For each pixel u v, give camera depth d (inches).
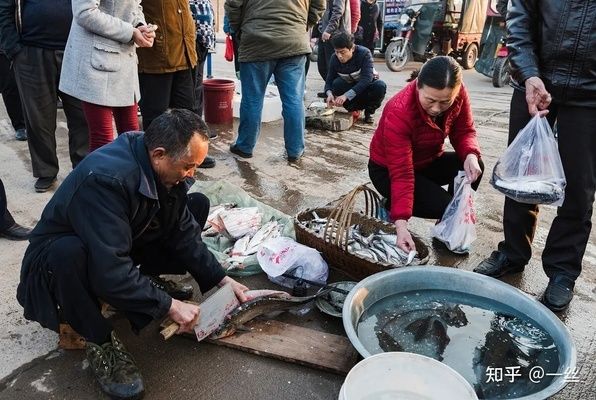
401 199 106.9
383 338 87.3
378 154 123.1
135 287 76.4
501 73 353.1
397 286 95.9
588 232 106.2
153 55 144.8
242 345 90.0
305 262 108.5
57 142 190.7
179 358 88.6
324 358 87.6
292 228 128.6
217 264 93.0
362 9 361.7
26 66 136.9
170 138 73.3
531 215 111.8
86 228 73.5
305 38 175.2
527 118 103.3
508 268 117.5
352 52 231.6
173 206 84.7
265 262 109.7
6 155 175.9
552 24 94.3
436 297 97.9
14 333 92.6
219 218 124.0
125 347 89.3
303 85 180.9
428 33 409.1
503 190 99.7
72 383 82.2
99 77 124.2
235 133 217.8
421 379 70.4
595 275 120.7
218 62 406.9
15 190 148.9
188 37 150.3
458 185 122.7
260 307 93.7
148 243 89.6
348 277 112.7
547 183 97.2
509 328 90.5
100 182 73.0
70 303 76.7
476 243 134.8
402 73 394.6
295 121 180.1
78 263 74.0
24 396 79.3
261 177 171.5
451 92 100.2
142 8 139.4
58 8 135.7
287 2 166.2
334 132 228.1
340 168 183.3
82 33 122.6
